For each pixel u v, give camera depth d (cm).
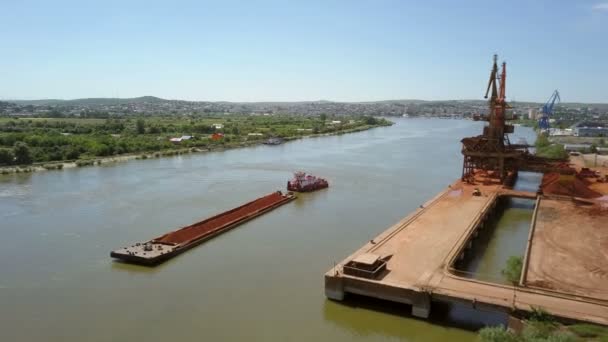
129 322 4094
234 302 4466
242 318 4138
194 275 5178
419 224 6216
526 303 3756
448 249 5144
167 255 5681
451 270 4588
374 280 4250
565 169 9850
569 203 7838
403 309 4238
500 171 9756
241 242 6406
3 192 9706
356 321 4066
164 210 8188
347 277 4328
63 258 5738
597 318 3475
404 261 4769
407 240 5472
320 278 5056
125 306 4406
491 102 10444
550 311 3597
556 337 3064
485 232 7044
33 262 5600
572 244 5525
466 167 10144
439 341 3753
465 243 5453
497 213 8369
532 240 5694
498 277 5003
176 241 6100
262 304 4412
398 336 3841
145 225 7219
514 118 10956
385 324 4009
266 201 8538
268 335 3847
